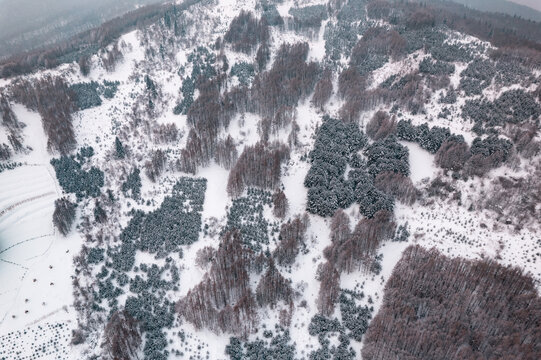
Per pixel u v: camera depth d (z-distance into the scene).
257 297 123.31
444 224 150.00
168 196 169.00
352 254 131.38
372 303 124.81
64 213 150.88
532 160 161.12
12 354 115.31
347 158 177.12
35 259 143.50
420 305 113.62
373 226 138.38
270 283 121.88
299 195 166.50
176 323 120.81
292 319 121.62
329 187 160.62
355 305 124.06
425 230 148.38
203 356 112.88
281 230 144.50
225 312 114.25
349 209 155.75
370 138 192.75
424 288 118.25
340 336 115.12
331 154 174.00
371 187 155.75
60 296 130.25
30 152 187.62
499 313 110.00
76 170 179.75
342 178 165.25
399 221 152.75
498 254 137.75
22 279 136.50
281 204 151.25
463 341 102.38
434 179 165.62
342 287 130.38
